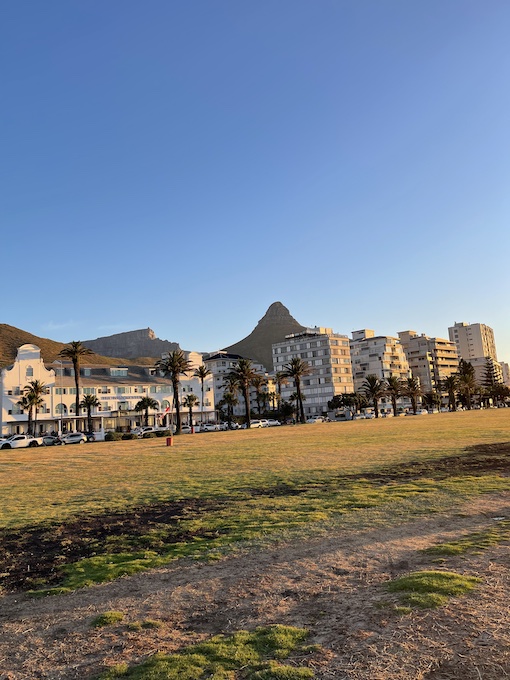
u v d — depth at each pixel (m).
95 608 7.25
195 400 118.31
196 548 10.24
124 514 14.51
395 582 7.21
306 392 163.12
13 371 99.81
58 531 12.72
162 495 17.50
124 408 112.00
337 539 10.16
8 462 36.81
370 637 5.55
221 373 169.88
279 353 171.62
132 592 7.85
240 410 163.88
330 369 158.88
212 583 8.01
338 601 6.79
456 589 6.68
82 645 6.01
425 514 11.96
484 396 176.25
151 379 122.62
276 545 10.02
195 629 6.29
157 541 11.12
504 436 35.03
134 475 24.27
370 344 173.50
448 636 5.41
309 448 34.19
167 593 7.69
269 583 7.80
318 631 5.88
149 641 5.99
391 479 18.03
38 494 19.36
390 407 159.25
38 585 8.58
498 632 5.41
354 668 4.91
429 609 6.14
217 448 40.09
